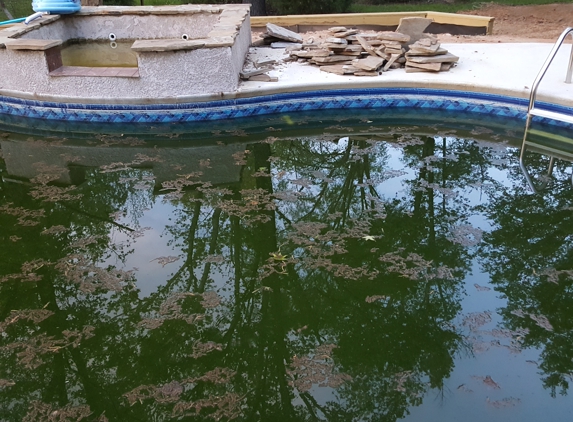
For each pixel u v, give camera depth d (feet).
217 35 16.74
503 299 8.75
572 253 9.97
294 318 8.52
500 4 37.19
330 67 18.21
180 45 15.55
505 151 14.71
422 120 17.31
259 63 18.97
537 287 9.04
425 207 11.69
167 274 9.57
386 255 9.95
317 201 12.04
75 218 11.38
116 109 16.52
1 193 12.39
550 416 6.59
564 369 7.32
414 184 12.77
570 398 6.86
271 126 16.84
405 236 10.59
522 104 16.17
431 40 18.86
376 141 15.46
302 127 16.74
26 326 8.27
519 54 19.93
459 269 9.52
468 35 25.03
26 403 6.94
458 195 12.23
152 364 7.57
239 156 14.52
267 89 16.71
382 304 8.68
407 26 18.97
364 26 26.30
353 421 6.57
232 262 9.91
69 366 7.54
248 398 6.99
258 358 7.72
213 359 7.67
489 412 6.67
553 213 11.43
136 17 21.91
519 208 11.64
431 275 9.36
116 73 16.30
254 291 9.13
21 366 7.54
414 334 8.07
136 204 11.95
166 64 15.85
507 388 7.04
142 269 9.71
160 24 21.95
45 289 9.10
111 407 6.86
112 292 9.07
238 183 12.91
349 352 7.80
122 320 8.41
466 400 6.87
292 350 7.88
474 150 14.78
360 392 7.05
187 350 7.85
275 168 13.78
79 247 10.34
